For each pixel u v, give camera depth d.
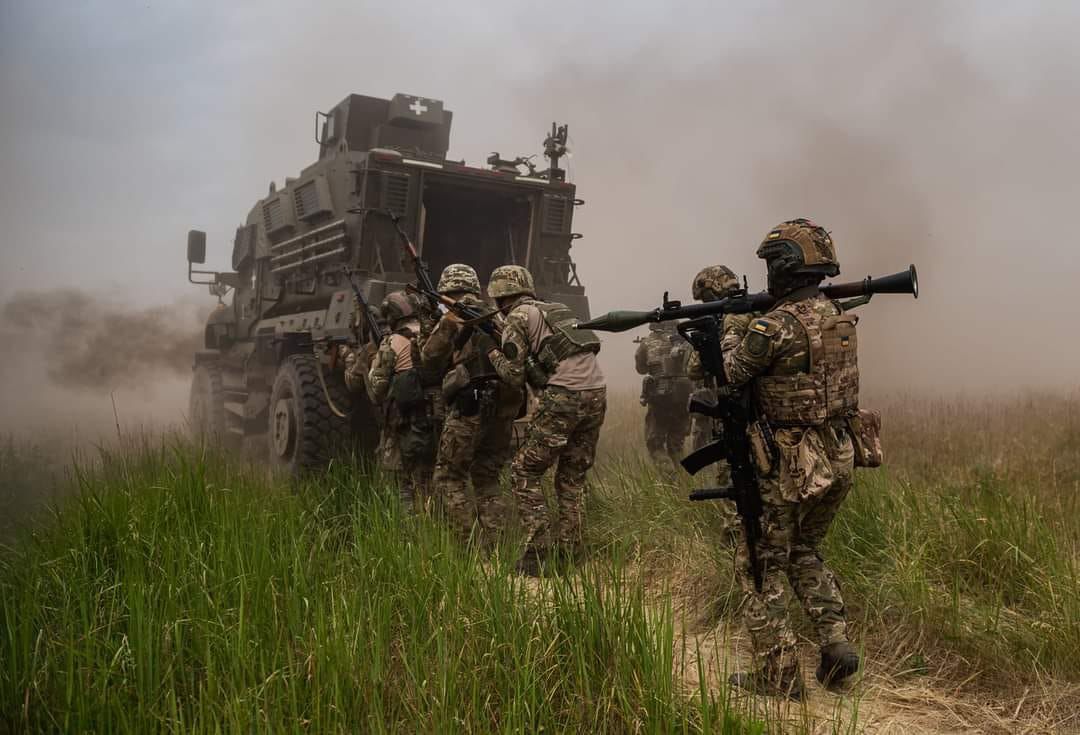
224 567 3.31
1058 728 2.73
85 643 2.73
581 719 2.48
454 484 4.94
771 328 2.92
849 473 3.00
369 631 2.85
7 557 3.74
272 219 8.56
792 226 3.01
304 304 7.80
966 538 3.85
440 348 4.88
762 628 2.97
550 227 7.33
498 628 2.84
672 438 6.77
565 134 7.52
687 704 2.53
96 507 3.97
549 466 4.62
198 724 2.38
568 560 3.51
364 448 6.55
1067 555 3.85
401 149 7.73
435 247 8.06
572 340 4.59
